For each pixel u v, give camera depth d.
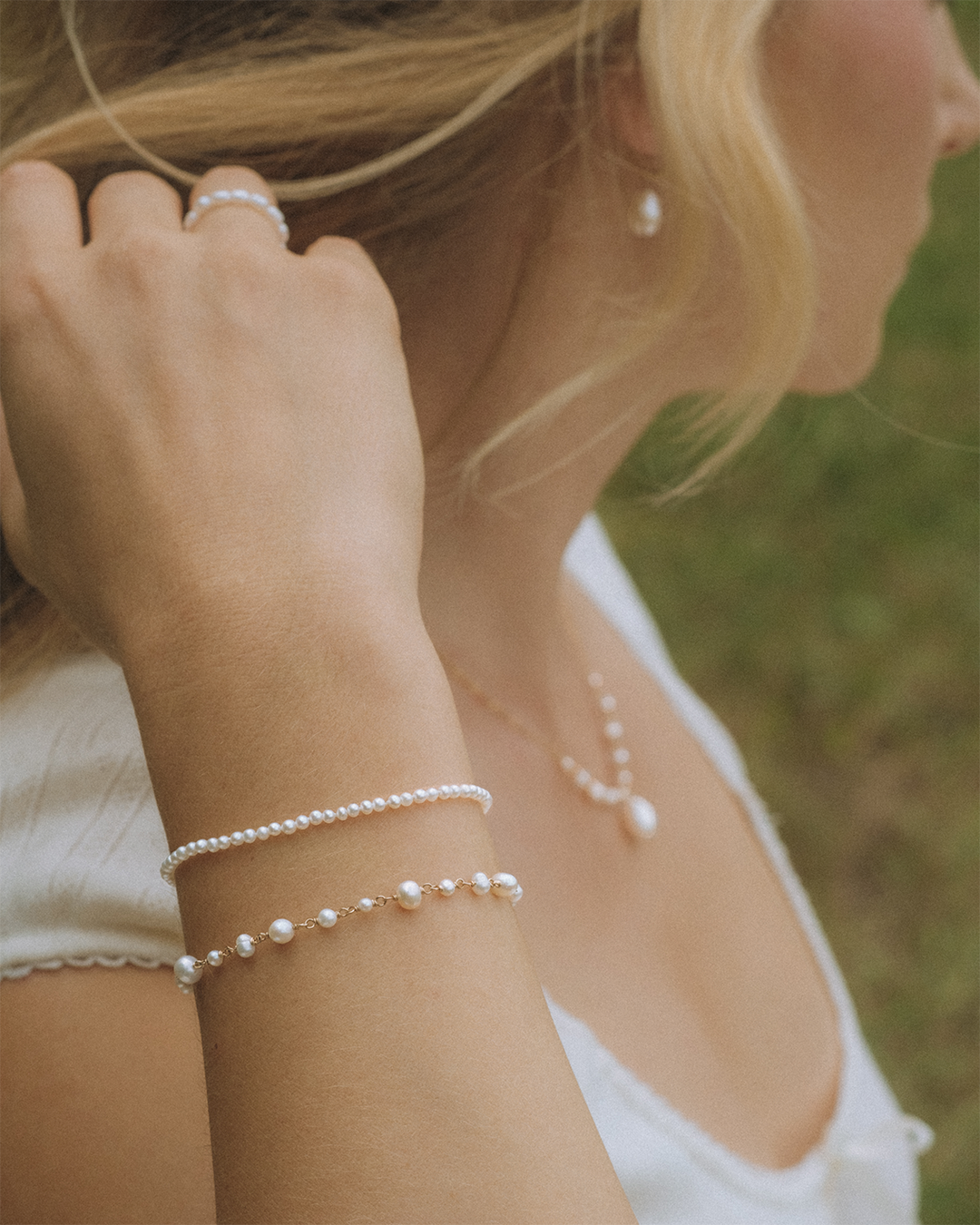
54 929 0.85
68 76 0.96
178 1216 0.80
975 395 3.88
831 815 3.20
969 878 3.11
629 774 1.32
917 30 1.00
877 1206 1.31
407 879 0.65
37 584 0.78
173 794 0.67
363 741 0.66
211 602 0.67
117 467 0.70
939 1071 2.89
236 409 0.71
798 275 0.90
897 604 3.49
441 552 1.14
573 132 0.95
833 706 3.34
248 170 0.81
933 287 4.15
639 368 1.09
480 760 1.18
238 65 0.89
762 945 1.36
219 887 0.66
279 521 0.69
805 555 3.58
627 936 1.21
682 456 1.09
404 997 0.63
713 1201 1.07
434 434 1.06
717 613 3.49
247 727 0.66
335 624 0.67
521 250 0.99
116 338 0.72
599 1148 0.64
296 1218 0.61
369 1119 0.61
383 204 0.93
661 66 0.84
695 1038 1.19
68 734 0.93
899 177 1.05
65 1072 0.82
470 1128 0.62
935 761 3.27
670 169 0.87
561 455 1.11
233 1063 0.64
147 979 0.84
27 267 0.74
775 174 0.87
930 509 3.64
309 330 0.73
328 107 0.87
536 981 0.67
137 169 0.90
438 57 0.87
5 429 0.83
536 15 0.88
